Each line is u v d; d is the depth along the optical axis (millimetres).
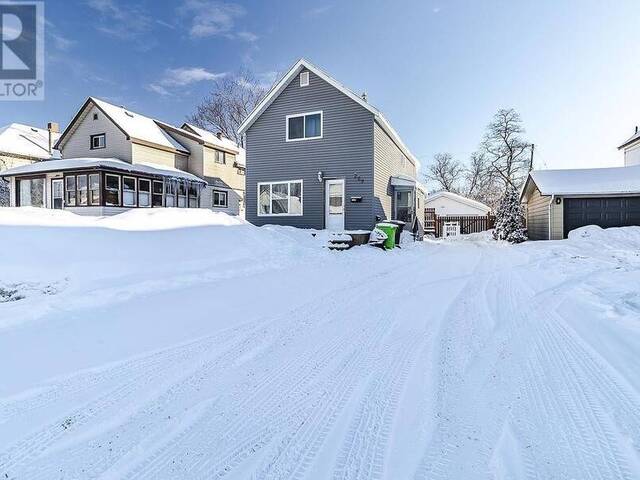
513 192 16844
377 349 3184
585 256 8820
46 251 5316
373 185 12562
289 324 3883
